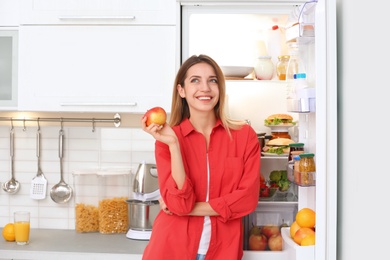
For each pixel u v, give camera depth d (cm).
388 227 168
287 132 302
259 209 292
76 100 304
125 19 299
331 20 212
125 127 348
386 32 171
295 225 253
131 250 292
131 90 302
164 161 242
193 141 248
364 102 191
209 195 245
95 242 311
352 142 205
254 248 287
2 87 313
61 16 303
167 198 236
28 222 307
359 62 197
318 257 222
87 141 349
